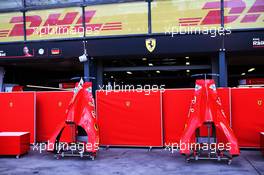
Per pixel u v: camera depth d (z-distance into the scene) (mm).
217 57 10820
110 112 9500
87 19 10859
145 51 10523
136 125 9359
